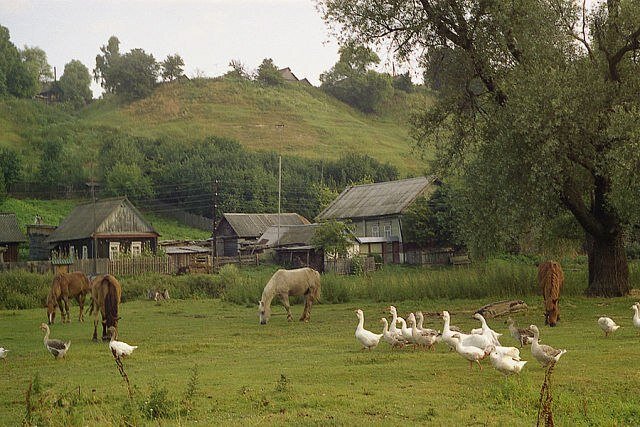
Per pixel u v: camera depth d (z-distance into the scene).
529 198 28.22
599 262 31.89
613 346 18.14
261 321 28.14
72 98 155.62
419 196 70.75
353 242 66.25
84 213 71.06
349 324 26.56
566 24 29.16
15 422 11.98
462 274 36.25
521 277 34.00
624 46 29.28
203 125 138.12
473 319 26.28
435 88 33.22
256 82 168.50
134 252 69.25
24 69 138.25
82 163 99.94
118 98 152.50
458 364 15.90
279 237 70.56
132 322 29.50
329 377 14.85
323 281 37.81
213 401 12.92
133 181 92.56
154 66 158.62
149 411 12.06
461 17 29.78
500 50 29.70
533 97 26.56
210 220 89.69
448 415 11.77
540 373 14.85
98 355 19.42
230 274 50.06
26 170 97.06
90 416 11.95
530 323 24.45
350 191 78.25
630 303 28.59
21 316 33.72
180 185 93.31
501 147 27.72
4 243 67.25
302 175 98.56
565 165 28.22
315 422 11.36
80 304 30.88
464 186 32.16
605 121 27.75
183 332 25.45
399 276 39.22
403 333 18.42
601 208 31.11
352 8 31.25
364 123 156.25
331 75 179.12
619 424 11.42
